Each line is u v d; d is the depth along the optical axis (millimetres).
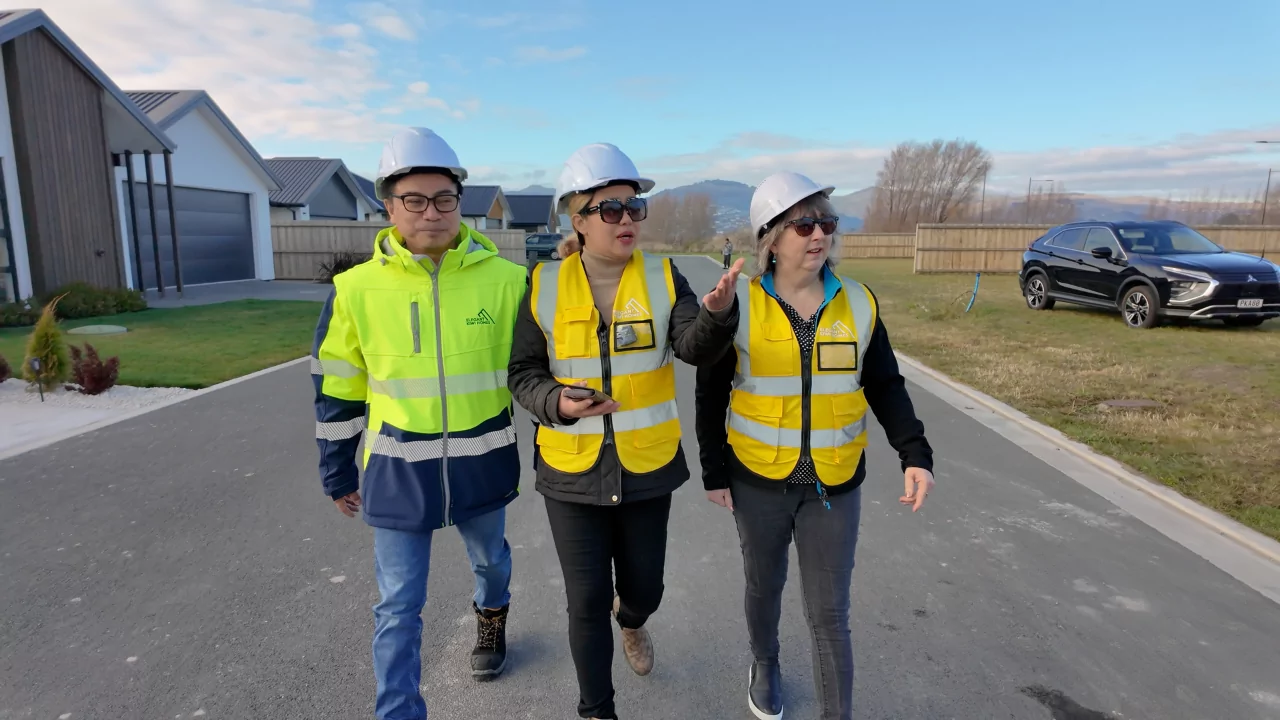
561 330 2295
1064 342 10477
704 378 2363
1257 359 8844
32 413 6793
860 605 3393
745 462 2344
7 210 12883
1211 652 3000
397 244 2441
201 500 4676
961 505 4629
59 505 4578
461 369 2406
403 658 2367
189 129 20359
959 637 3121
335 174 33188
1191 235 12445
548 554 3971
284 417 6707
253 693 2725
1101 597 3453
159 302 16141
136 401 7281
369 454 2410
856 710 2654
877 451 5863
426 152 2281
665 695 2758
